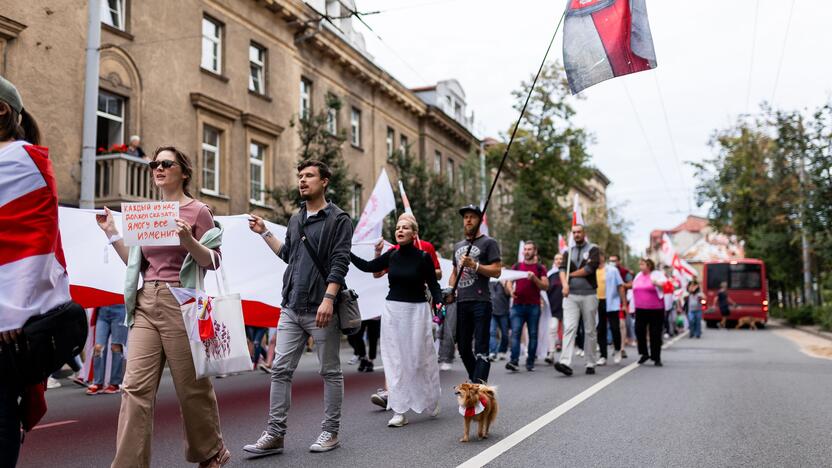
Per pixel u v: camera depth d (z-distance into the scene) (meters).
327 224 5.28
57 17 14.96
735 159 34.94
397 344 6.51
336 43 26.70
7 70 13.88
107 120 16.61
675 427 6.30
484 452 5.28
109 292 7.80
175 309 3.91
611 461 5.00
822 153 22.08
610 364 12.72
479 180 33.44
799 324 31.84
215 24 20.75
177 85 18.66
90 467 4.99
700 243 54.16
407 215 6.60
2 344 2.86
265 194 22.45
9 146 2.97
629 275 17.86
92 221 7.79
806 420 6.69
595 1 7.09
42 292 2.98
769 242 33.12
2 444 2.86
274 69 23.30
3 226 2.90
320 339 5.28
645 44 6.94
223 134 20.75
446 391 8.90
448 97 44.38
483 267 7.46
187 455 4.08
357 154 29.34
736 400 7.98
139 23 17.36
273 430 5.19
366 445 5.57
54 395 9.04
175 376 3.93
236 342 4.07
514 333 11.38
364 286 10.01
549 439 5.77
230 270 8.55
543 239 39.03
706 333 26.48
